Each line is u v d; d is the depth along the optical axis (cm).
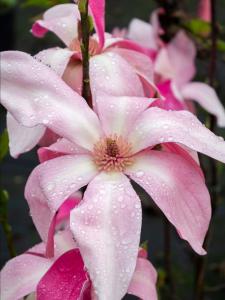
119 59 28
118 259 21
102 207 22
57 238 27
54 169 24
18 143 26
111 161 24
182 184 23
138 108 25
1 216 34
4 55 23
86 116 25
